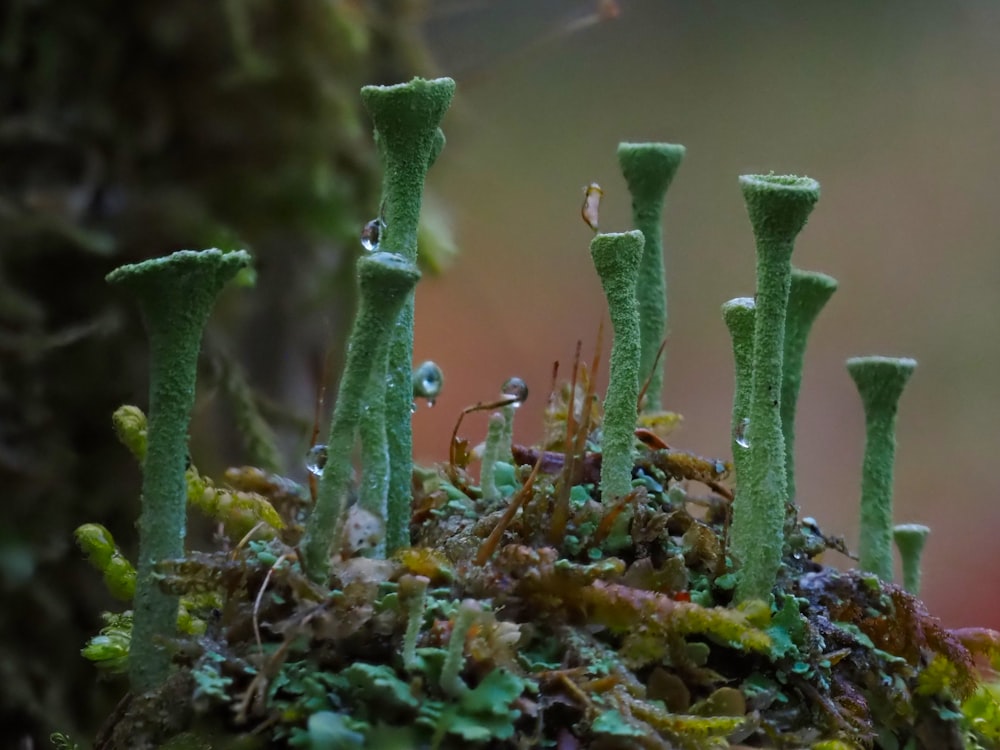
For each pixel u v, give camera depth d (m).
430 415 0.36
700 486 0.19
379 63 0.26
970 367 0.39
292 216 0.24
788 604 0.16
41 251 0.21
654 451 0.18
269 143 0.23
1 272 0.21
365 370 0.16
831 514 0.38
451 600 0.16
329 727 0.15
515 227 0.39
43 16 0.22
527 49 0.30
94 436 0.22
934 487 0.38
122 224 0.22
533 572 0.16
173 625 0.16
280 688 0.16
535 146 0.39
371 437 0.16
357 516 0.16
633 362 0.17
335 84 0.24
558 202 0.39
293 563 0.16
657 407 0.18
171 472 0.16
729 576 0.16
